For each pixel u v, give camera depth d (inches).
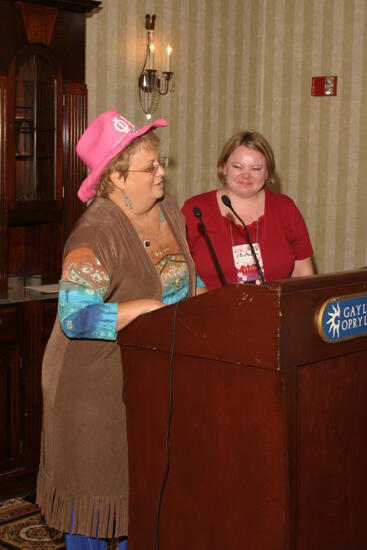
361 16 179.3
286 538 61.4
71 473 77.8
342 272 66.6
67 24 138.6
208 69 182.4
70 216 142.1
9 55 130.3
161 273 79.2
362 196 182.4
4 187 131.2
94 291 73.5
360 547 69.7
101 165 76.4
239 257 109.7
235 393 63.2
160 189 78.9
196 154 182.5
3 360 128.8
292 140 191.9
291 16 189.2
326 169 187.3
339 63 183.2
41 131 136.6
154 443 70.5
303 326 61.1
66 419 77.6
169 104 175.2
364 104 180.4
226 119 188.2
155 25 169.6
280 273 111.9
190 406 66.6
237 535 64.5
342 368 65.8
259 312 60.2
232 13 186.1
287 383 60.6
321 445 64.5
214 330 63.3
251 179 107.4
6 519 120.8
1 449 130.2
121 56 163.5
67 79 139.7
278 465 61.2
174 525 69.3
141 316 69.2
